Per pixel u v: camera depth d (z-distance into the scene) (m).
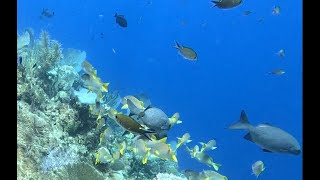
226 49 53.62
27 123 5.95
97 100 7.36
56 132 6.57
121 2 46.88
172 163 9.16
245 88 55.84
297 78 53.09
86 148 6.93
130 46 52.81
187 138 8.38
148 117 5.53
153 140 5.76
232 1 6.51
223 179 6.78
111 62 46.03
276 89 54.75
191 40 53.94
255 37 51.47
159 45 54.97
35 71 8.13
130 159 7.95
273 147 4.56
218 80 56.12
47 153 5.82
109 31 45.12
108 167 7.05
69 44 42.88
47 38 9.03
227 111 56.34
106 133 6.96
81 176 6.17
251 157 42.75
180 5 50.41
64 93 7.66
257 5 48.12
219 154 40.88
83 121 7.35
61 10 42.72
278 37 50.84
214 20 51.09
